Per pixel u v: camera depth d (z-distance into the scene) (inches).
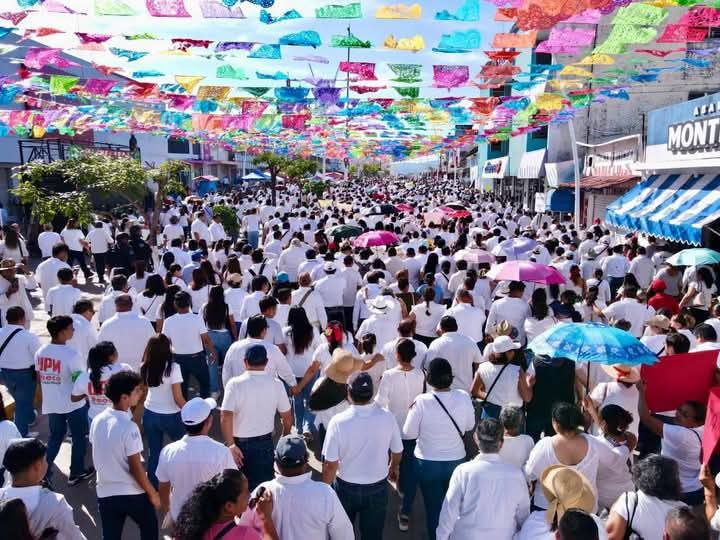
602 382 227.5
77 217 608.1
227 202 1101.1
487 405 214.2
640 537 127.6
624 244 541.0
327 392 213.3
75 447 227.6
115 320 258.1
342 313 369.7
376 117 469.7
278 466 134.8
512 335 228.7
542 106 399.2
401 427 204.4
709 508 153.7
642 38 258.5
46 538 126.9
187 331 261.6
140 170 628.7
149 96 368.8
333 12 210.7
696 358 195.8
